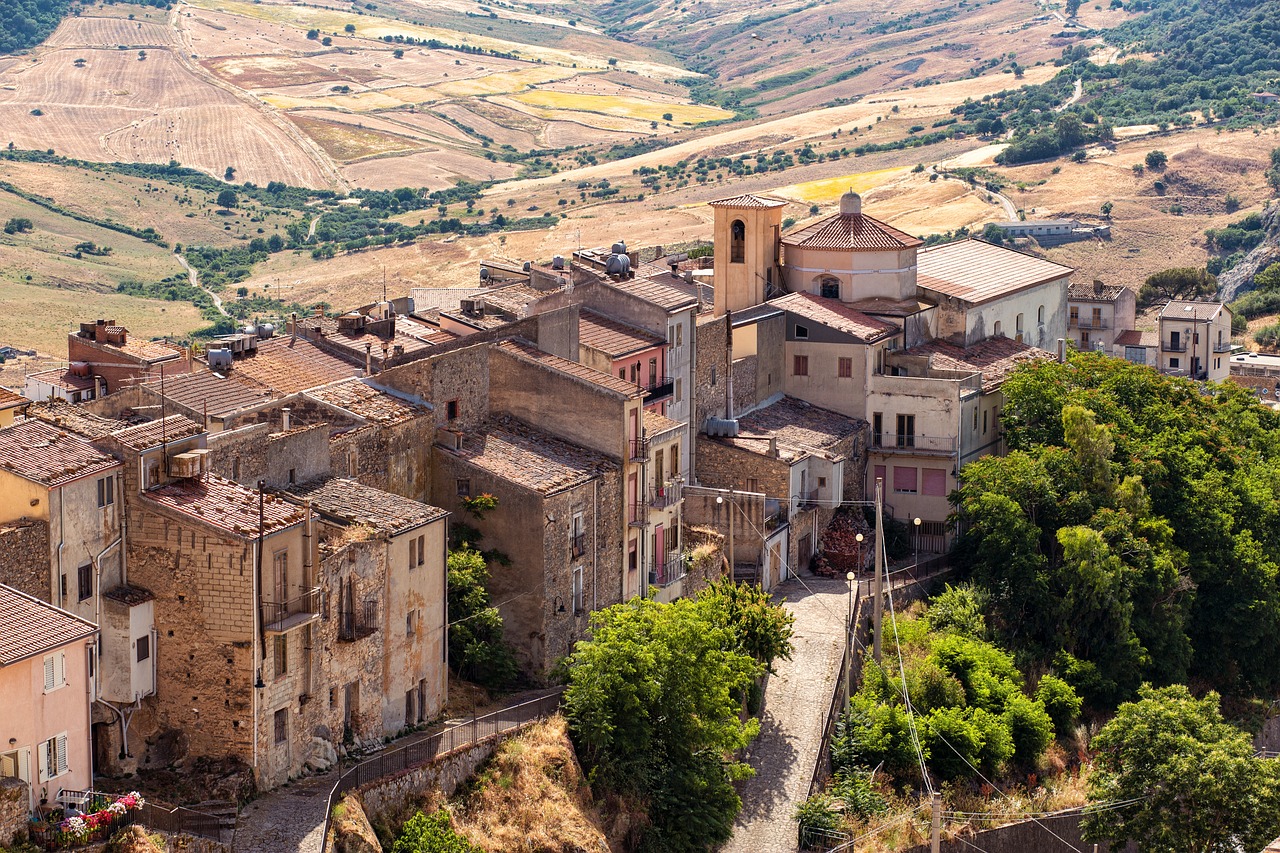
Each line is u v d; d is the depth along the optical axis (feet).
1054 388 401.70
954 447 386.11
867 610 338.54
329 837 206.69
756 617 298.15
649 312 343.67
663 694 258.57
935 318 435.12
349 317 358.43
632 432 301.43
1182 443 405.59
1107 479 376.27
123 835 191.42
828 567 363.35
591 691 254.88
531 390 300.81
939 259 474.08
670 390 344.90
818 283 422.00
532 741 247.70
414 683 249.96
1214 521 385.91
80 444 219.20
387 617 242.37
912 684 312.91
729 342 371.56
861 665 319.06
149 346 342.85
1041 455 379.55
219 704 218.59
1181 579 369.71
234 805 212.23
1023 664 348.59
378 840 217.15
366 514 243.81
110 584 218.59
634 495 303.07
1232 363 646.33
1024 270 488.44
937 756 301.22
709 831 258.16
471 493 279.69
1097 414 400.88
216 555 216.95
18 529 204.13
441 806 229.04
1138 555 364.17
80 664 197.16
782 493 352.90
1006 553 361.71
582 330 335.47
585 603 287.69
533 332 313.12
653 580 311.47
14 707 187.01
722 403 371.35
